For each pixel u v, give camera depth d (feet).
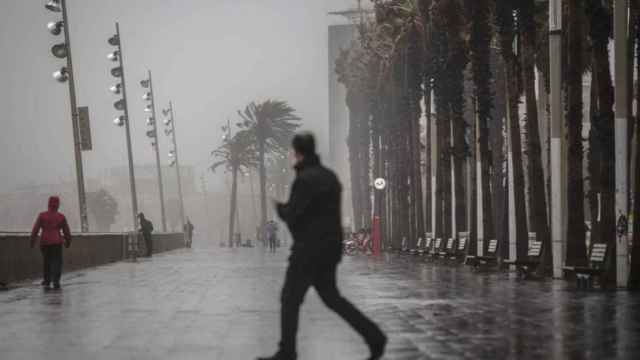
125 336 51.55
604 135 102.78
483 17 152.87
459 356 41.47
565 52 130.00
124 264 175.94
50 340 49.75
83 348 46.34
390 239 290.76
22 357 43.01
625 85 94.99
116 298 81.66
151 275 126.52
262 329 55.06
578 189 108.68
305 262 38.45
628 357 40.93
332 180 38.70
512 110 140.97
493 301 75.00
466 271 136.67
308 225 38.60
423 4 196.13
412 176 237.25
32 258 120.98
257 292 88.74
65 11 183.01
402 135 240.94
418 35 217.15
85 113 185.37
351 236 279.28
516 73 141.38
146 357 42.91
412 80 222.28
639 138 95.04
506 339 47.93
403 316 61.36
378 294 84.12
